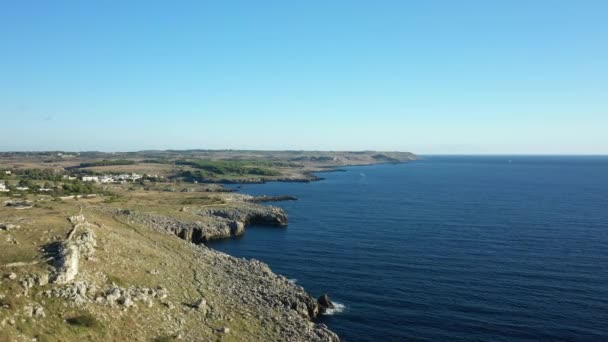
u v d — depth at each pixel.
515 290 74.75
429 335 58.84
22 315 37.69
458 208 169.62
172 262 70.12
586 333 58.81
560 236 116.38
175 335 44.91
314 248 107.12
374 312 66.19
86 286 45.81
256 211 151.25
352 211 166.50
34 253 48.78
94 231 66.31
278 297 65.56
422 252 100.62
